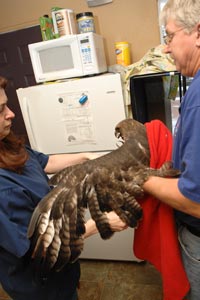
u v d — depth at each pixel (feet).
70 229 2.20
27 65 8.19
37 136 6.42
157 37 6.90
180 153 2.58
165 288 3.34
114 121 5.76
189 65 2.65
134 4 6.75
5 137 3.28
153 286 6.16
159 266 3.42
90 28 6.19
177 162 2.75
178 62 2.72
